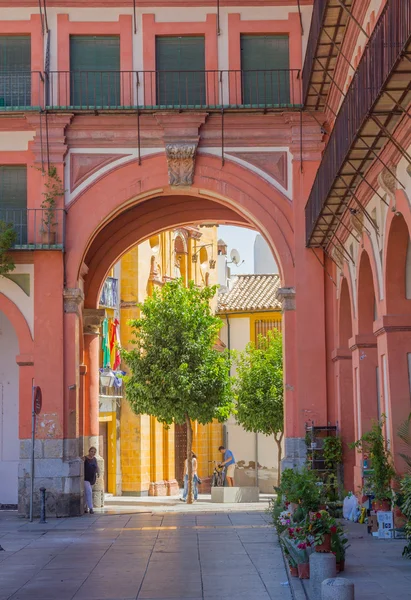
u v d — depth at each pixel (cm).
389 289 1742
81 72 2505
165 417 3114
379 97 1275
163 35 2512
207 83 2497
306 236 2438
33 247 2409
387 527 1720
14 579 1350
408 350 1744
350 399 2392
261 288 4559
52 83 2497
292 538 1322
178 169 2489
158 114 2472
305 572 1272
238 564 1441
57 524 2198
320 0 1994
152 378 3075
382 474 1767
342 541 1312
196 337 3105
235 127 2503
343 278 2325
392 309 1747
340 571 1307
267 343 3922
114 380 3634
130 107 2456
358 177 1741
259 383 3719
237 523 2133
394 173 1557
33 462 2242
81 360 2628
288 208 2495
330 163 1858
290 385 2464
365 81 1416
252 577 1312
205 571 1377
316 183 2158
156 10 2519
